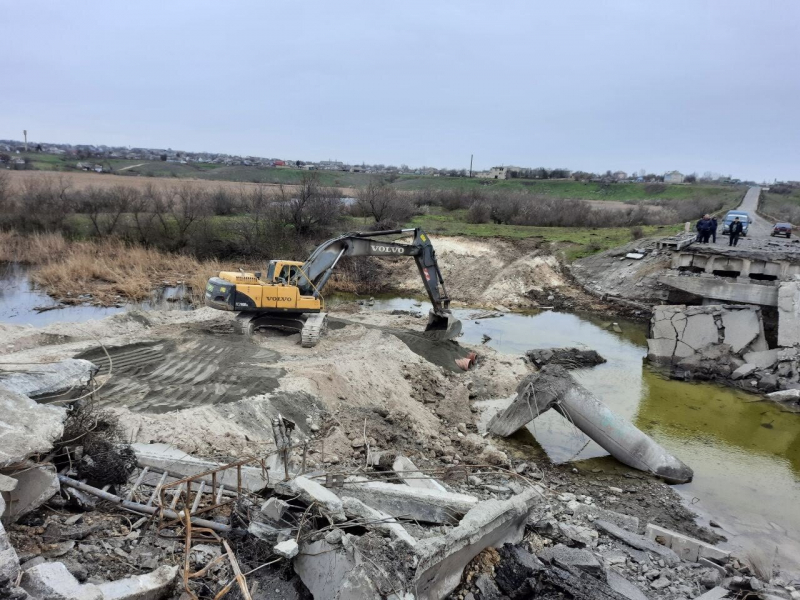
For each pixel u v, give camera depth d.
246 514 7.17
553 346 23.83
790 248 27.66
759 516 11.66
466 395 16.73
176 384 13.44
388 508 8.02
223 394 12.83
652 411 17.20
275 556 6.67
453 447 13.73
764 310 22.91
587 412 13.80
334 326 21.23
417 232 19.98
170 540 6.79
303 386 13.51
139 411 11.62
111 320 18.89
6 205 40.00
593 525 10.45
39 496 6.46
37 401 7.67
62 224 37.66
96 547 6.29
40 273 30.78
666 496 12.31
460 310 29.94
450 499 8.07
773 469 13.78
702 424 16.34
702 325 21.20
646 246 33.47
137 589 5.44
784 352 19.66
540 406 14.23
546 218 48.88
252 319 18.34
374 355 16.88
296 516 6.93
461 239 38.16
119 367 14.39
